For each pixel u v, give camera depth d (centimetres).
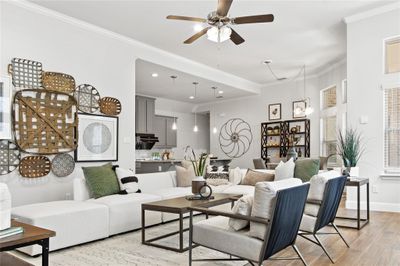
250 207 234
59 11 448
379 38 489
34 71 424
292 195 225
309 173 466
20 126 404
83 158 475
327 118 796
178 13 461
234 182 554
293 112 880
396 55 491
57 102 446
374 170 495
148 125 930
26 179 411
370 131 500
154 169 777
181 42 578
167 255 305
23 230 182
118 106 532
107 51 521
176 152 1100
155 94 951
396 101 485
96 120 497
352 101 517
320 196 298
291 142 865
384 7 473
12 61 403
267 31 532
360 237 363
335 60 705
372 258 293
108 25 501
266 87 946
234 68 764
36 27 429
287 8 453
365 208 509
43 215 305
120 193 420
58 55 454
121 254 308
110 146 516
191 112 1160
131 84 560
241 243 228
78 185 398
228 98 1030
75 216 330
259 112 962
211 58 680
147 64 615
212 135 1093
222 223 265
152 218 419
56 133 441
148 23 495
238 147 1015
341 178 325
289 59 693
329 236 369
